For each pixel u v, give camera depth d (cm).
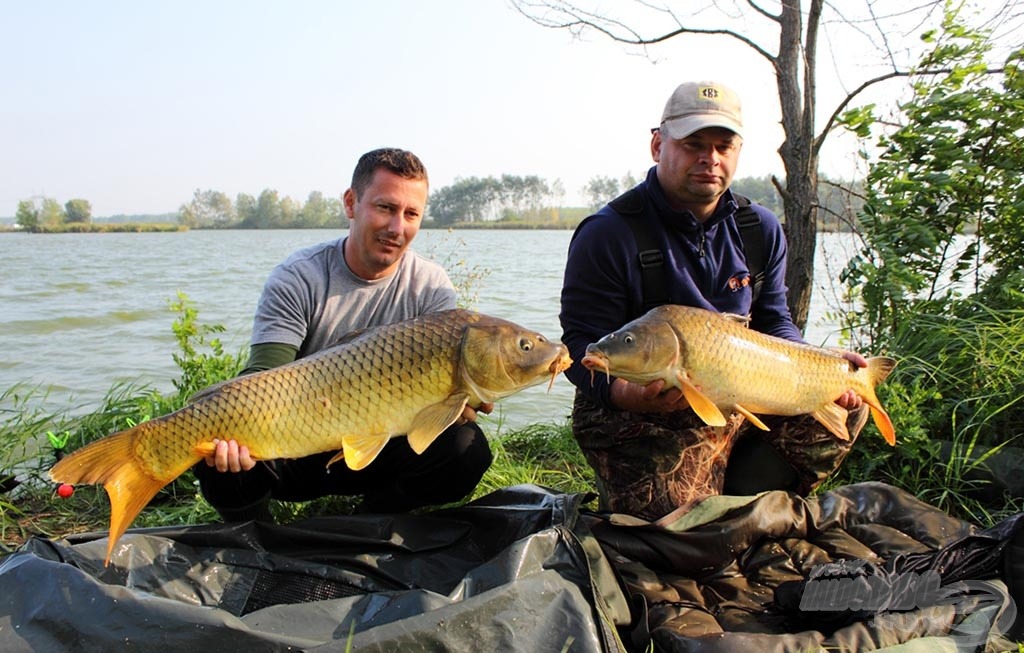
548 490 308
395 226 312
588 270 338
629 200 340
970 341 450
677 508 317
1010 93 502
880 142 525
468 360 259
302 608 231
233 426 254
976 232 523
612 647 228
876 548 303
